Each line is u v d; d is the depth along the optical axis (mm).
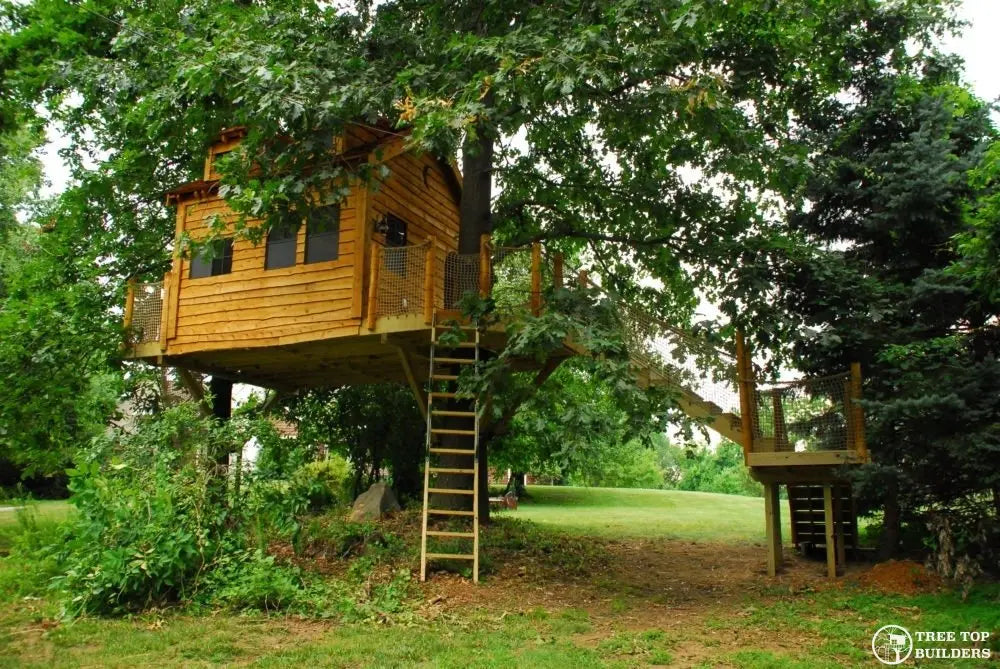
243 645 6273
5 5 12242
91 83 10367
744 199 12016
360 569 9125
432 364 9953
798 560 11852
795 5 9609
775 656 6191
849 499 11391
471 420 12523
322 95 8680
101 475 8383
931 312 10039
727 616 7824
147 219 15383
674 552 12969
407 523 12383
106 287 13891
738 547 13703
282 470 8828
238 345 11664
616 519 18875
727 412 10531
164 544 7543
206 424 8969
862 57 11148
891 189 10031
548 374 11852
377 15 11352
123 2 12148
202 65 8656
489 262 10547
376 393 16250
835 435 9695
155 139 11906
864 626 7207
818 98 11578
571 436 9211
